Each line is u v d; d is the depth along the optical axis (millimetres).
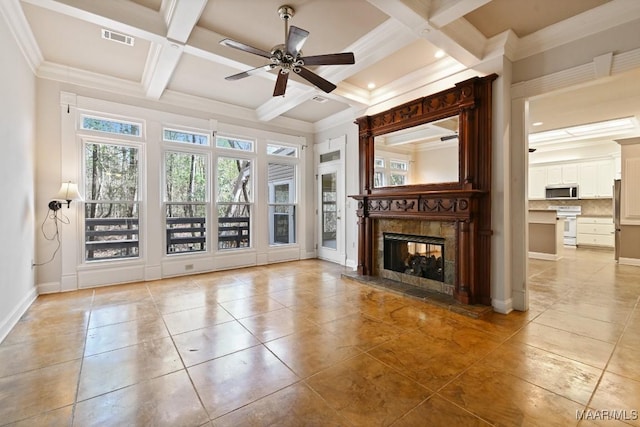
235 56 3213
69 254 3854
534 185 8477
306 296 3658
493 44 3033
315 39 3094
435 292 3645
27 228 3230
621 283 4219
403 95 4086
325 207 6086
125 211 4316
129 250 4344
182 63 3680
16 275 2848
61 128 3771
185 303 3381
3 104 2562
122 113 4203
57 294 3678
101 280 4066
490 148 3160
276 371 2010
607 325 2760
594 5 2518
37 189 3598
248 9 2664
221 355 2221
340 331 2645
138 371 2004
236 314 3047
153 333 2590
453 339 2484
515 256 3168
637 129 6086
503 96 3049
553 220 6062
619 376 1937
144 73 3922
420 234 3891
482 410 1624
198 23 2865
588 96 4020
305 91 4168
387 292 3822
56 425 1513
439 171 3633
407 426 1512
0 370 2006
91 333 2582
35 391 1782
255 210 5535
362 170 4637
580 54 2730
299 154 6117
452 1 2314
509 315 3023
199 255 4895
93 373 1977
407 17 2447
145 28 2684
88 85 3943
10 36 2703
